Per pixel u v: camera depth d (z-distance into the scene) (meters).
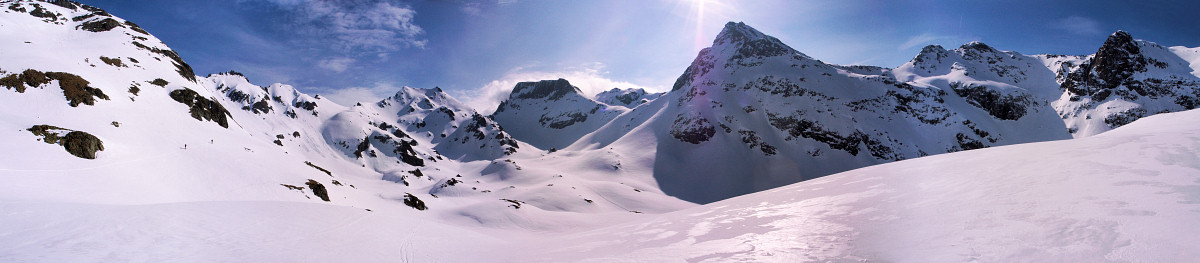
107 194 37.56
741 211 21.81
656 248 16.23
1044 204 12.93
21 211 21.30
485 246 27.23
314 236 24.11
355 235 26.17
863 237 13.46
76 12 118.31
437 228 38.12
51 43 90.56
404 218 41.31
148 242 18.62
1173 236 9.38
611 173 183.25
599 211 103.62
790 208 20.00
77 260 15.59
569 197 107.25
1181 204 10.85
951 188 17.27
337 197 68.81
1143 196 11.93
